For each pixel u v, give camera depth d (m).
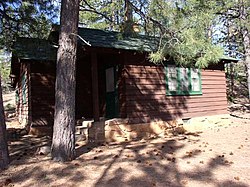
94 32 10.60
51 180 5.05
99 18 19.58
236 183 4.81
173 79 10.84
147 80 10.09
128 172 5.43
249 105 20.31
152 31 8.16
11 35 10.39
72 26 6.48
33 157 6.62
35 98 10.91
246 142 8.12
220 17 12.92
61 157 6.20
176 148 7.49
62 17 6.54
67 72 6.36
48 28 10.28
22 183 4.96
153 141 8.73
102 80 11.29
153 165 5.87
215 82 12.45
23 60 10.45
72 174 5.33
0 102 5.92
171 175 5.25
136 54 9.82
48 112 11.09
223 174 5.29
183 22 6.62
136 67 9.88
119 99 9.85
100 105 11.41
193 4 6.77
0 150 5.79
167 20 7.07
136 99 9.77
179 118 10.80
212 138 9.00
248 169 5.55
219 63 12.67
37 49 11.32
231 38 18.33
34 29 10.12
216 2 11.02
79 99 11.77
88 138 8.79
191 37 6.39
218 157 6.48
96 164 5.96
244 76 26.52
